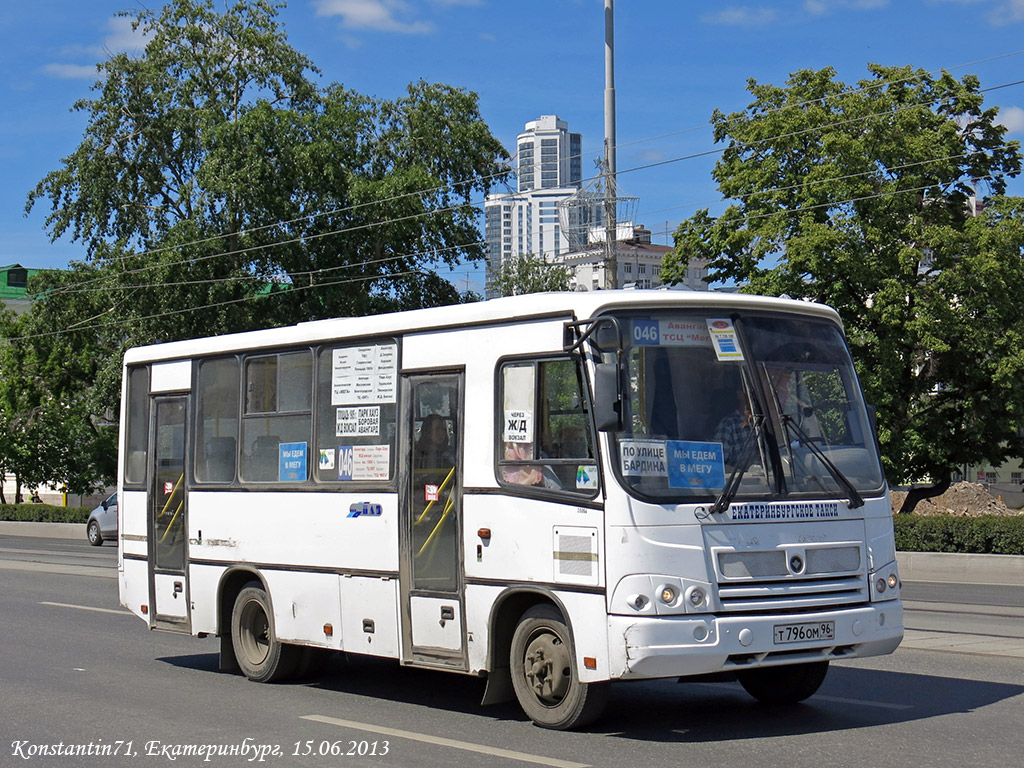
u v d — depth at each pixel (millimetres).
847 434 8328
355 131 44375
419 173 42469
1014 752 7121
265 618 10602
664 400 7648
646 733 7910
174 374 11719
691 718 8453
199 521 11172
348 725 8477
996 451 32500
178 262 39938
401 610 8969
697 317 7949
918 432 31516
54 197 43719
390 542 9117
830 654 7742
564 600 7648
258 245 41219
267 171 40438
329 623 9680
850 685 9734
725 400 7832
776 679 8984
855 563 7961
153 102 43094
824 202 30266
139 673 11188
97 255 42938
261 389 10648
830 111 31750
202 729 8406
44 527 43031
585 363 7691
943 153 30922
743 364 7969
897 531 24453
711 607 7363
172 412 11711
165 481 11695
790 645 7496
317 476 9914
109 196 42969
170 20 43625
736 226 32750
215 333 41594
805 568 7723
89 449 49188
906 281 30516
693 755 7168
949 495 30156
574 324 7766
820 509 7875
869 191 30031
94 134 43312
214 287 40281
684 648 7199
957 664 10688
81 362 48812
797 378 8188
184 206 43562
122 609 16703
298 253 42219
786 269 30828
